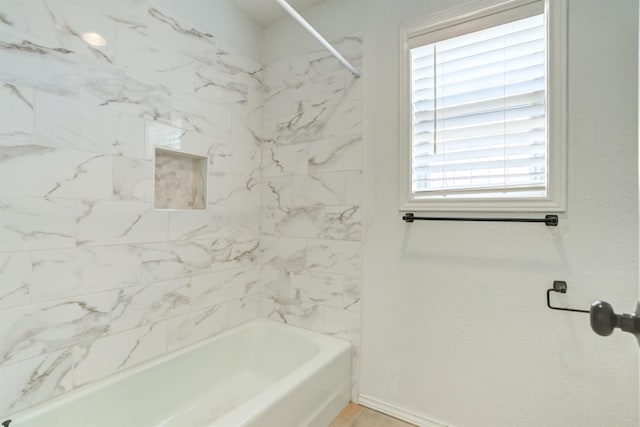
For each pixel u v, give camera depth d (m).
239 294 1.98
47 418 1.15
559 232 1.29
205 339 1.76
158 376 1.50
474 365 1.46
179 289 1.64
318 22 1.91
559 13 1.26
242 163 2.00
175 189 1.69
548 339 1.32
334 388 1.61
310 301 1.92
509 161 1.39
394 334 1.65
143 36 1.47
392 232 1.66
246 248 2.03
